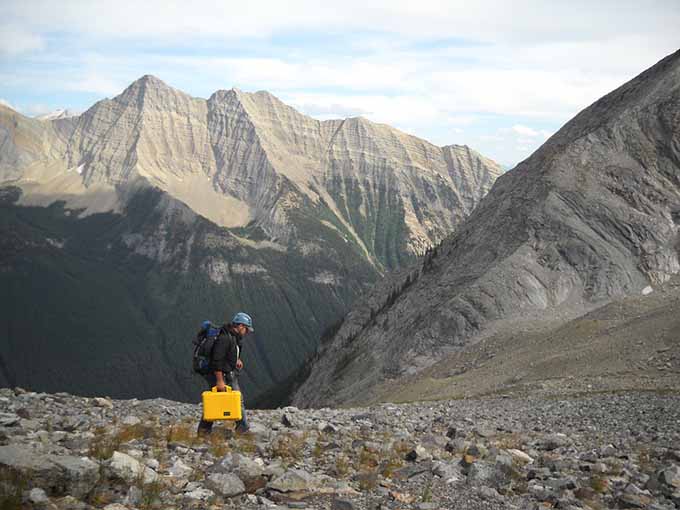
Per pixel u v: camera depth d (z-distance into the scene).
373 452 13.45
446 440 15.92
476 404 32.00
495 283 94.94
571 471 12.41
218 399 13.22
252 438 13.71
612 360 46.69
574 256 96.69
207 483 8.91
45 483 7.65
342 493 9.51
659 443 16.41
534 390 40.00
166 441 12.78
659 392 31.09
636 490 10.48
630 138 108.38
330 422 18.47
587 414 23.44
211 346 13.38
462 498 9.73
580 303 91.31
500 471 10.97
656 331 48.56
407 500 9.43
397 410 27.27
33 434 11.77
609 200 101.81
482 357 77.94
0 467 7.63
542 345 64.12
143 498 8.09
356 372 114.81
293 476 9.64
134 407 19.73
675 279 91.44
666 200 99.75
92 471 8.06
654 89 112.25
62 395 20.00
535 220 103.31
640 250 95.75
